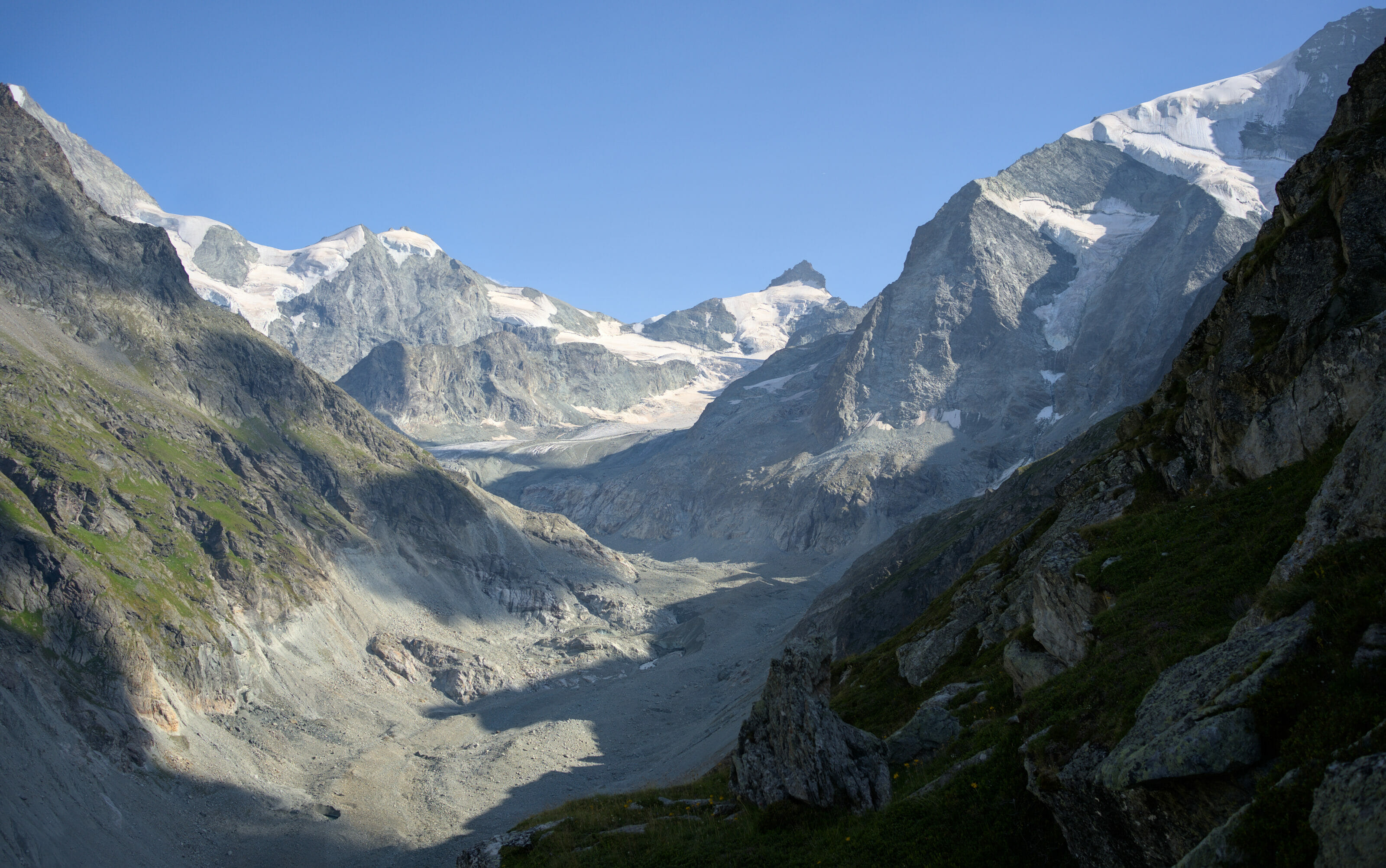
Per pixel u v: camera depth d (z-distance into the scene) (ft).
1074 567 98.99
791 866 78.07
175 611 480.23
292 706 505.25
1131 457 136.56
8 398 575.38
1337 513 63.87
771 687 97.91
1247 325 114.93
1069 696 75.15
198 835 343.87
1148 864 54.03
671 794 122.31
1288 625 56.18
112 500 547.49
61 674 383.24
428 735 517.96
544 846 101.35
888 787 88.07
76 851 288.51
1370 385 86.22
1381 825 37.81
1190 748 50.78
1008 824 69.97
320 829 364.99
